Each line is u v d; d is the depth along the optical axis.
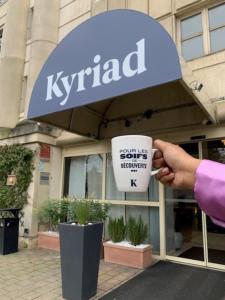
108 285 4.39
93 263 3.92
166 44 3.70
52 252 6.55
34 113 5.02
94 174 7.29
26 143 7.77
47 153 7.71
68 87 4.70
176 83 5.91
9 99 8.98
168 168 1.18
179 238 5.71
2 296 3.98
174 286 4.34
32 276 4.82
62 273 3.88
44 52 8.48
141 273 4.96
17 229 6.63
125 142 1.29
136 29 4.08
